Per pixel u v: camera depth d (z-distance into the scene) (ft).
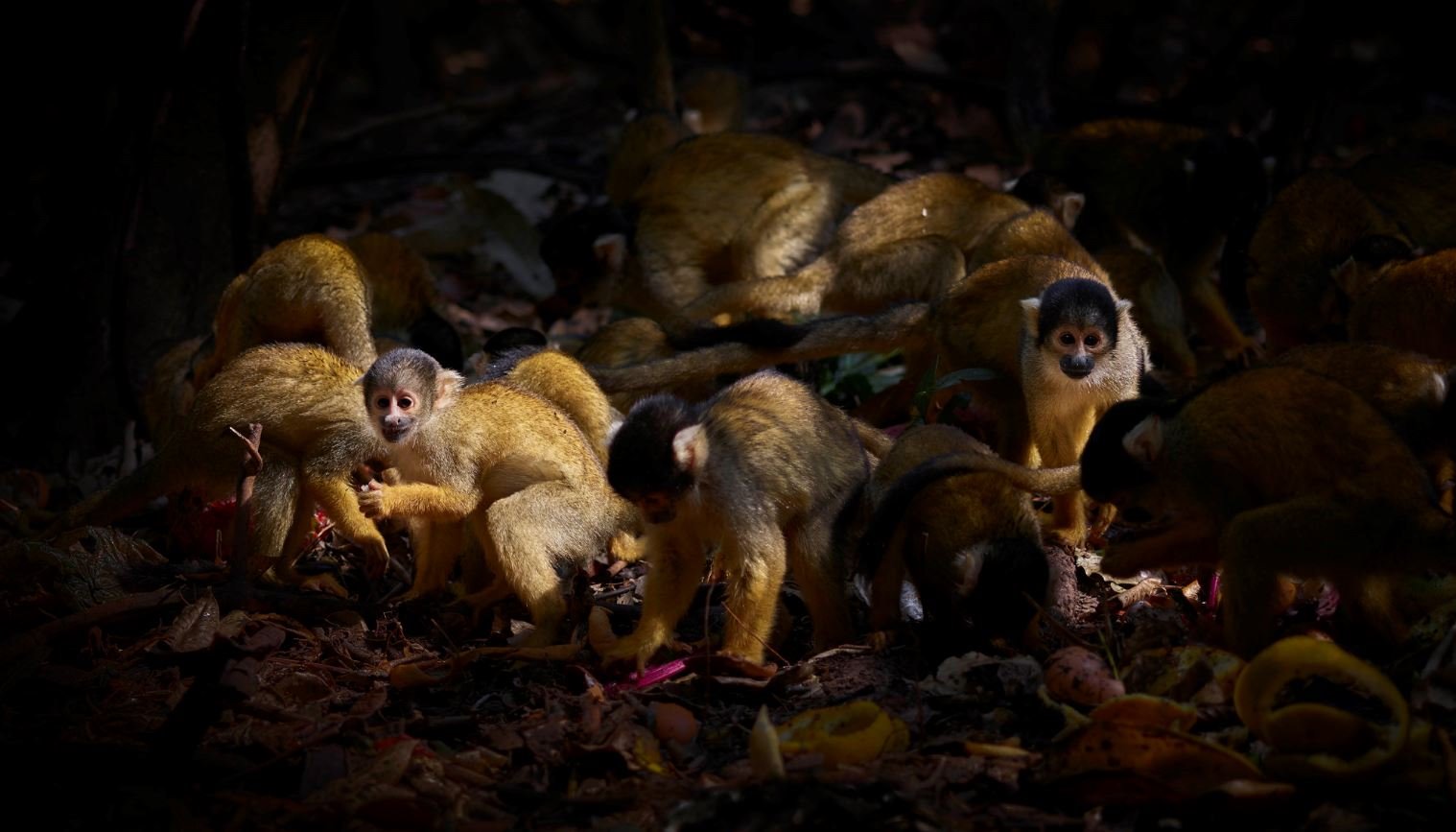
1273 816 14.88
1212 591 20.84
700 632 21.12
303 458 21.85
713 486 18.66
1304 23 38.32
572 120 53.83
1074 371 22.59
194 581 22.08
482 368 26.66
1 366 30.40
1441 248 28.76
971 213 29.12
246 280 26.32
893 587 20.11
